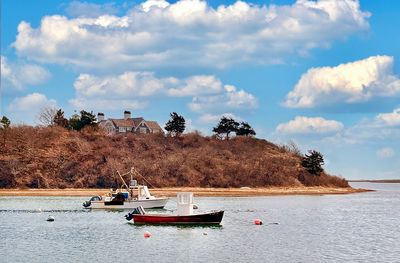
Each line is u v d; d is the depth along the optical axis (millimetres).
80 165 138875
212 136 179250
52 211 83688
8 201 102875
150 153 154000
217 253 47719
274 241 54906
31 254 47031
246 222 71250
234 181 149125
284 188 152625
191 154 156500
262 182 153125
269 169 158875
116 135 161250
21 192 122188
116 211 84500
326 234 60875
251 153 168625
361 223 73062
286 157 170500
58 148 144500
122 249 49562
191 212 66625
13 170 132625
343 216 82750
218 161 155750
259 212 86188
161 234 59031
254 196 131500
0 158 136625
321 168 168125
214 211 66562
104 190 127938
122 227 64562
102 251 48531
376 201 123812
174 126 171625
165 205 94625
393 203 116312
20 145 143375
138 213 67875
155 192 127875
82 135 155000
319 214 85312
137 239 55438
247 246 51531
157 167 144500
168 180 142250
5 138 145625
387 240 56469
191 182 143500
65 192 123000
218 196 127875
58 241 54094
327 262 43969
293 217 79438
